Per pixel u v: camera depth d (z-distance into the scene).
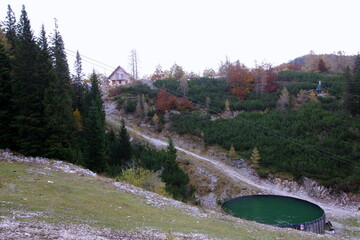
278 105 56.78
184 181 35.81
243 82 66.56
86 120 36.44
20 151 25.33
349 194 35.53
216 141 50.16
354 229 28.05
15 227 10.48
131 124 59.94
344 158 39.06
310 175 38.72
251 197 36.34
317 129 45.91
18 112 26.30
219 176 41.53
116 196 18.94
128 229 13.03
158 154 42.00
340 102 52.53
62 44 43.59
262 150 44.66
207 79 75.38
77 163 28.62
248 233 16.73
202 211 20.56
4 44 30.92
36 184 17.64
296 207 32.09
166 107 61.38
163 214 17.36
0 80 26.05
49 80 27.92
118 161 38.22
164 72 100.69
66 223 12.20
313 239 18.28
